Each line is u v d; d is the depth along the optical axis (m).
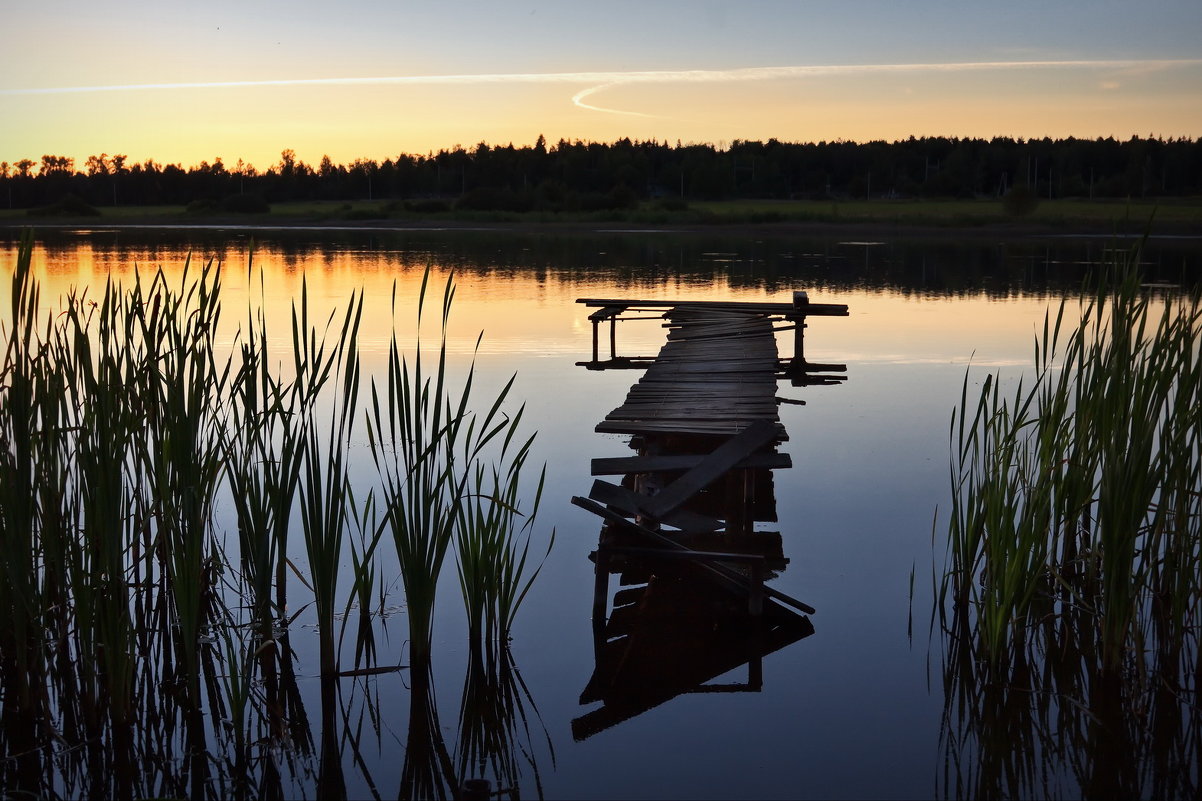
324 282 17.89
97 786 3.10
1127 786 3.07
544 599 4.45
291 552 4.84
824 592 4.48
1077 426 3.99
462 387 8.44
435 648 3.97
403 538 3.66
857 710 3.52
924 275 20.34
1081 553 4.48
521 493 5.67
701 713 3.51
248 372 3.70
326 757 3.25
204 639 4.03
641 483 5.60
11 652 3.72
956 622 4.19
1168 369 3.63
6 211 64.88
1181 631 3.65
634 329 12.75
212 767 3.20
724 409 6.58
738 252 28.80
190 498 3.35
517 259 25.16
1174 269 18.95
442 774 3.17
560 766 3.19
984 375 9.20
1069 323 12.49
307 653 3.90
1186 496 3.73
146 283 16.42
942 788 3.05
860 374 9.44
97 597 3.35
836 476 6.12
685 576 4.70
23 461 3.23
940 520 5.34
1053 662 3.87
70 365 3.74
